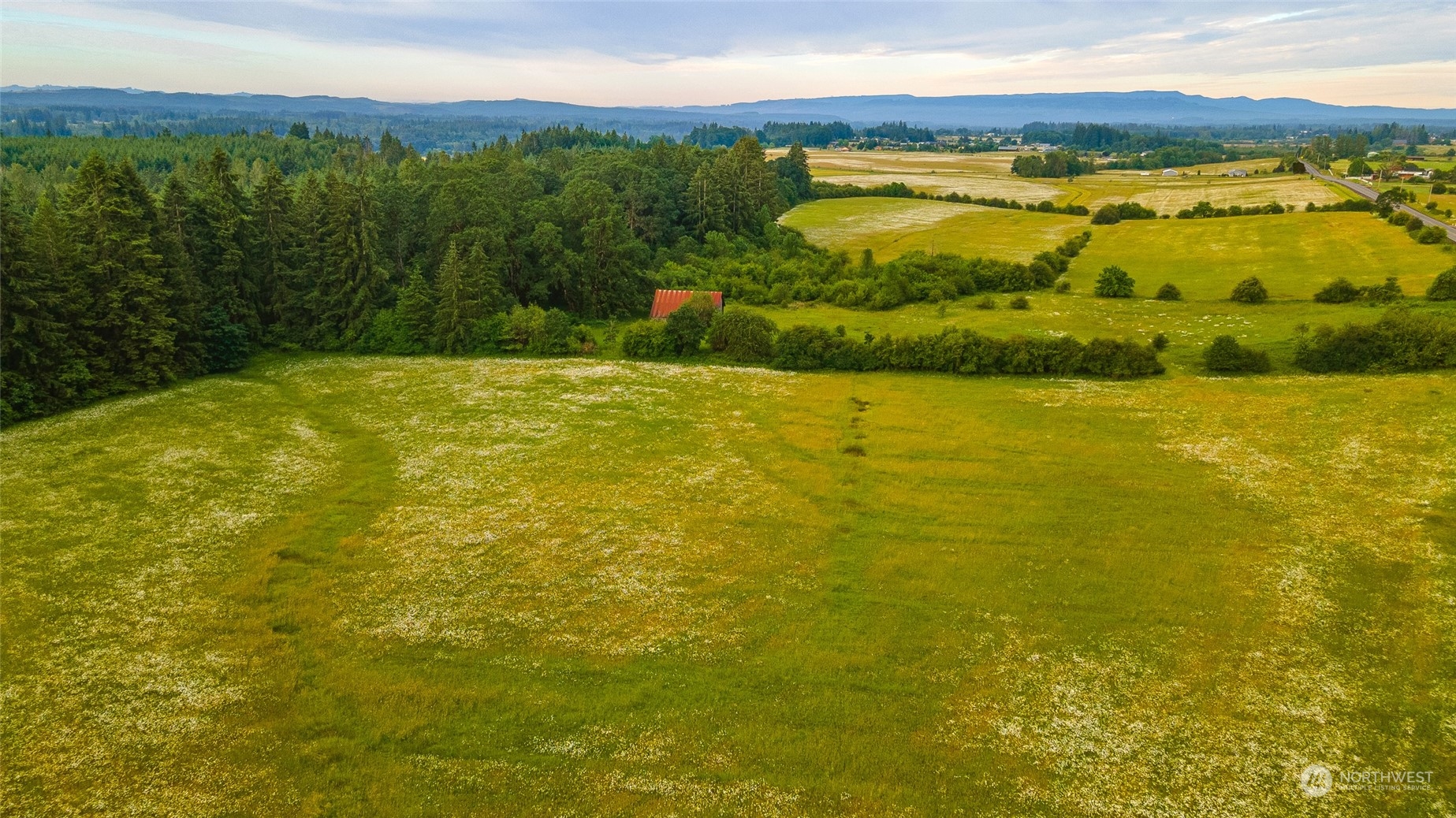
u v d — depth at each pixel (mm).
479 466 48500
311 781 25047
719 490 45281
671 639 32188
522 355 74500
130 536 39562
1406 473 44938
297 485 45812
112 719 27484
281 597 34750
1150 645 31547
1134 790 24719
